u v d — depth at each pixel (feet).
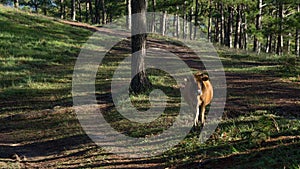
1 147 31.91
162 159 25.46
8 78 62.03
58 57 79.30
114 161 25.99
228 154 23.32
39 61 74.95
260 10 111.55
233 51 106.32
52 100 49.26
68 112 41.29
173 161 24.48
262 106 38.19
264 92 46.50
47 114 41.63
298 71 61.87
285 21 102.94
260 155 21.83
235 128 28.96
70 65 73.82
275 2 110.01
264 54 99.91
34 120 40.24
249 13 132.87
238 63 79.46
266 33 110.11
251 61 83.76
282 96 43.65
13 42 86.02
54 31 107.04
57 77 63.00
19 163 27.30
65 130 35.22
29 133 35.78
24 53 78.54
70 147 30.19
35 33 99.66
